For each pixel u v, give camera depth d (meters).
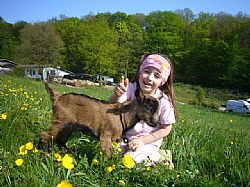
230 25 22.09
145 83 1.25
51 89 1.22
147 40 21.53
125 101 1.17
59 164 0.93
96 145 1.26
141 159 1.22
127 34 20.12
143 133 1.26
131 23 24.39
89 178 1.00
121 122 1.15
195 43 21.69
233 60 18.27
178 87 17.55
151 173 1.12
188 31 23.12
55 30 20.91
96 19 24.89
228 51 18.41
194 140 1.63
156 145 1.29
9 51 21.95
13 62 19.83
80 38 19.45
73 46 19.98
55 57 18.33
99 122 1.14
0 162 0.99
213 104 12.27
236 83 18.55
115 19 25.77
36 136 1.30
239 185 1.27
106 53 16.91
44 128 1.52
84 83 13.56
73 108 1.17
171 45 21.11
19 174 0.89
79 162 1.07
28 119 1.58
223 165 1.37
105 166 1.06
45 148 1.18
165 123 1.28
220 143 1.71
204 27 23.45
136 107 1.15
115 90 1.19
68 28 20.75
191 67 20.16
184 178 1.16
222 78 18.47
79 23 21.92
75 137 1.39
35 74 17.62
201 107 11.20
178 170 1.25
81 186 0.94
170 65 1.31
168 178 1.13
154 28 22.39
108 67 16.95
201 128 1.99
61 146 1.22
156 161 1.26
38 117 1.66
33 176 0.86
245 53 19.11
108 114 1.14
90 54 17.02
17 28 24.11
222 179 1.30
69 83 12.96
